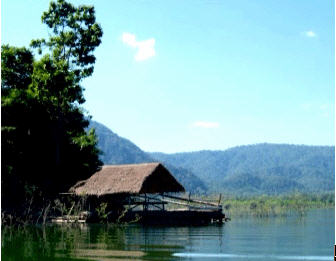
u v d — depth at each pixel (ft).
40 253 53.01
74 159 143.23
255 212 171.63
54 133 138.31
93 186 116.06
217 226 97.66
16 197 128.67
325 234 77.15
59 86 132.05
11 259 48.88
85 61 140.77
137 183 109.70
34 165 135.13
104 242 64.08
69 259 48.73
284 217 143.54
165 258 50.08
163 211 105.09
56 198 122.21
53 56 138.82
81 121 148.77
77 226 95.50
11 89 134.10
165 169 116.98
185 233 79.46
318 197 370.94
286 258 50.49
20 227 93.20
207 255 52.39
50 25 140.77
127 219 105.81
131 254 52.65
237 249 57.26
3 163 125.59
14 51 139.74
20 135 130.21
